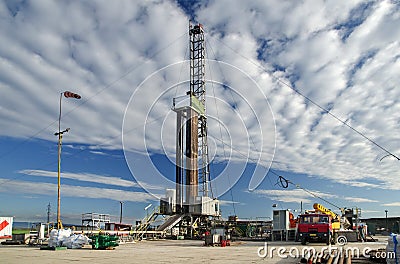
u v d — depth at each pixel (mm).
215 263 14414
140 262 14930
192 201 45969
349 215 40000
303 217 27172
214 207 47938
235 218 51500
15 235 29141
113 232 34812
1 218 37281
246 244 29781
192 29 55281
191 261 15242
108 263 14602
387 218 78688
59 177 29719
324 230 26391
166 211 46031
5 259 16156
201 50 54281
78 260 15789
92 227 37250
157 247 26000
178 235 42812
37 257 17188
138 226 43625
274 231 37562
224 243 27469
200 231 45812
